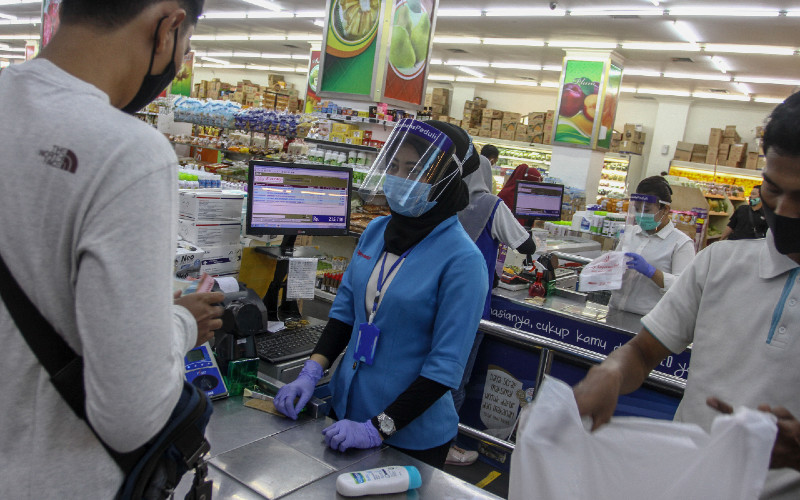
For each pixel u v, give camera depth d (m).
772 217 1.09
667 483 0.87
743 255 1.25
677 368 3.29
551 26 10.36
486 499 1.32
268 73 24.14
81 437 0.81
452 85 19.66
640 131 15.14
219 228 2.10
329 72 6.44
